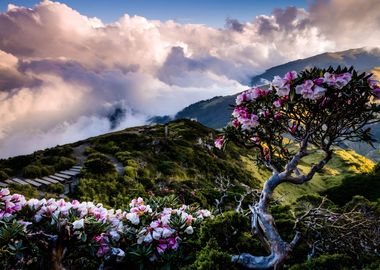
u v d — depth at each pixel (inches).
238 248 241.8
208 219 259.0
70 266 243.1
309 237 244.4
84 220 222.2
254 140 229.6
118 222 251.9
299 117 201.3
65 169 959.6
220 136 229.1
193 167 1315.2
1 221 220.2
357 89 174.4
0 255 212.8
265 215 209.0
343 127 194.7
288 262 237.9
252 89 209.6
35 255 220.1
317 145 208.2
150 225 246.7
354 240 225.0
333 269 201.5
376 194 1578.5
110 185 765.3
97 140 1469.0
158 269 233.1
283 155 225.0
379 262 199.9
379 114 184.5
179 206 337.4
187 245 248.5
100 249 232.5
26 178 844.6
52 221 222.2
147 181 882.8
